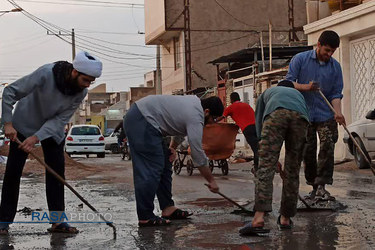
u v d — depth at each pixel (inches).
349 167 570.3
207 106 256.7
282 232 228.5
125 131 259.6
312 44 725.3
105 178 524.7
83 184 463.5
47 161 244.1
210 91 1341.0
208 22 1531.7
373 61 633.6
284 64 1072.2
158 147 255.1
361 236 217.6
